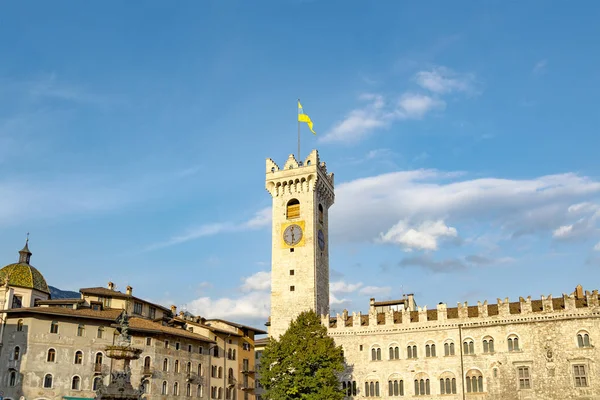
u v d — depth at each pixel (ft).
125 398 185.47
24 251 385.29
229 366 387.75
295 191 390.42
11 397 284.82
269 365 305.94
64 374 297.12
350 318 354.33
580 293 319.27
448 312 323.16
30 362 289.74
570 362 282.77
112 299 372.79
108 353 194.80
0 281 358.84
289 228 383.65
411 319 330.13
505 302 306.35
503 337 301.22
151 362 322.55
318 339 302.66
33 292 365.20
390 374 322.55
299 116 411.54
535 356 290.97
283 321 364.58
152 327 332.60
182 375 342.23
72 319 306.96
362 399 324.39
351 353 334.85
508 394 291.79
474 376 303.07
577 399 276.21
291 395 286.46
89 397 300.40
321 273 382.01
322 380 286.25
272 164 402.93
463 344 310.24
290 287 370.73
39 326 297.12
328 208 419.13
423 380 314.35
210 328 373.61
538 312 296.30
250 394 404.57
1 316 300.61
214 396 367.45
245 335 414.41
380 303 386.52
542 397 284.20
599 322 281.33
